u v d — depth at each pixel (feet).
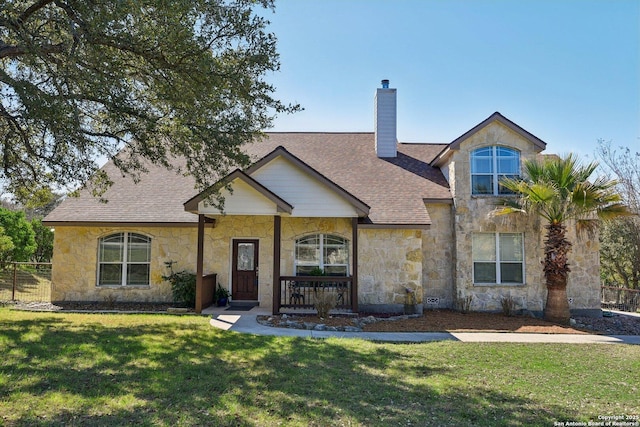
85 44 27.84
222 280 51.19
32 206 46.83
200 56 30.01
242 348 28.48
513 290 50.55
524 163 48.88
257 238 51.67
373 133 71.77
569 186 45.03
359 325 40.09
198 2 28.71
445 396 20.30
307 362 25.39
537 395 21.03
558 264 44.91
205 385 20.56
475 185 52.11
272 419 16.80
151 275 50.98
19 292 64.95
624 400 20.49
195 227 50.80
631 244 77.30
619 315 54.03
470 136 51.88
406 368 25.08
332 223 50.98
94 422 15.83
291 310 46.26
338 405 18.58
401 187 55.16
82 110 34.45
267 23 32.01
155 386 20.06
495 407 19.07
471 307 50.31
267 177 46.34
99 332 31.65
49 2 28.96
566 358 28.96
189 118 32.55
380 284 49.52
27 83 25.04
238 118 33.14
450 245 52.90
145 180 56.59
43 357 24.23
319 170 58.95
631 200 74.90
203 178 38.73
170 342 29.32
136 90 35.60
